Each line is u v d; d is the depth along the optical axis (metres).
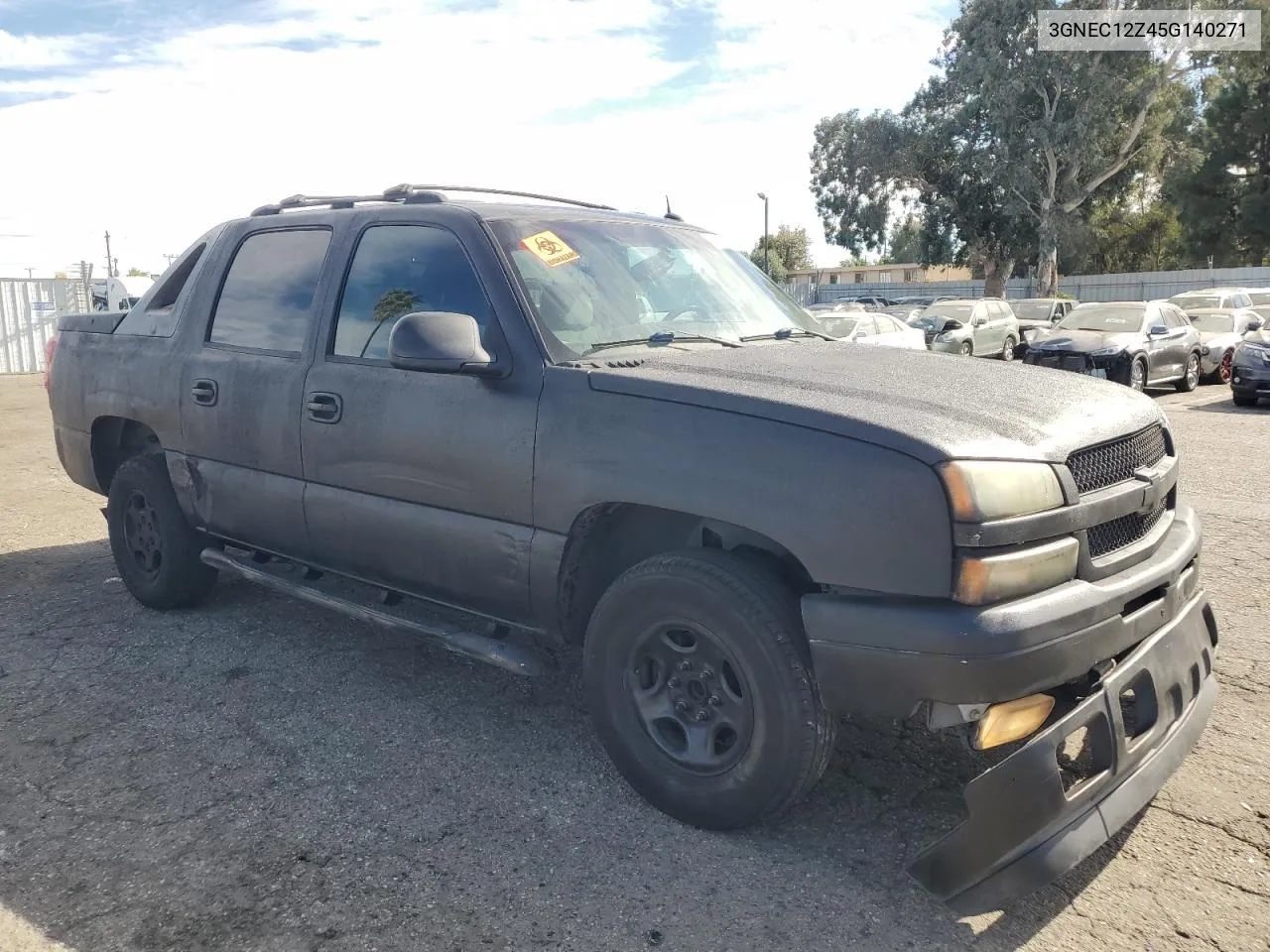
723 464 2.72
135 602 5.13
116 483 4.90
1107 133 38.47
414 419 3.43
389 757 3.45
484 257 3.38
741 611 2.69
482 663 4.31
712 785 2.86
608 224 3.86
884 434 2.52
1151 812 3.08
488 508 3.25
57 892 2.66
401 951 2.42
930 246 45.75
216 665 4.28
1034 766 2.38
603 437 2.96
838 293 47.28
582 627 3.29
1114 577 2.70
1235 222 48.78
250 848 2.87
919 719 2.66
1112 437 2.85
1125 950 2.44
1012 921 2.55
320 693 3.99
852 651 2.51
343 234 3.92
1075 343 15.66
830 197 46.28
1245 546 6.22
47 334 22.02
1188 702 2.87
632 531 3.27
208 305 4.43
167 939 2.46
